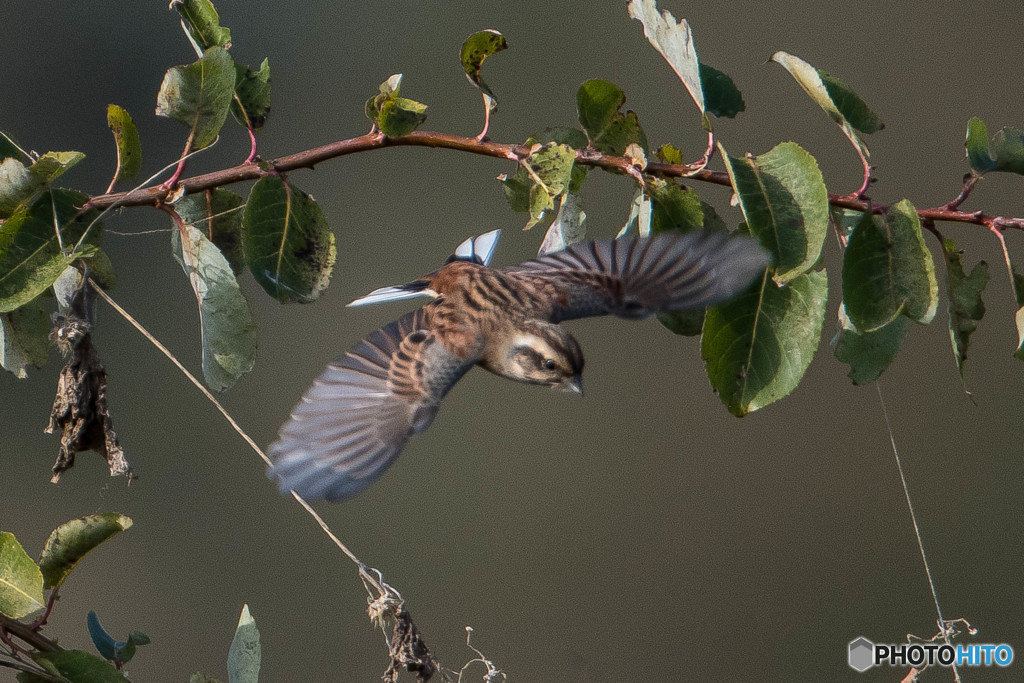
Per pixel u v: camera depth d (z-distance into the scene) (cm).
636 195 809
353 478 598
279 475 599
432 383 646
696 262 700
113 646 817
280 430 613
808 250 702
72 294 816
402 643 762
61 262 752
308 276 807
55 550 751
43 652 709
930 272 716
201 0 818
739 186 720
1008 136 775
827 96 746
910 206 732
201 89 773
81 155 751
